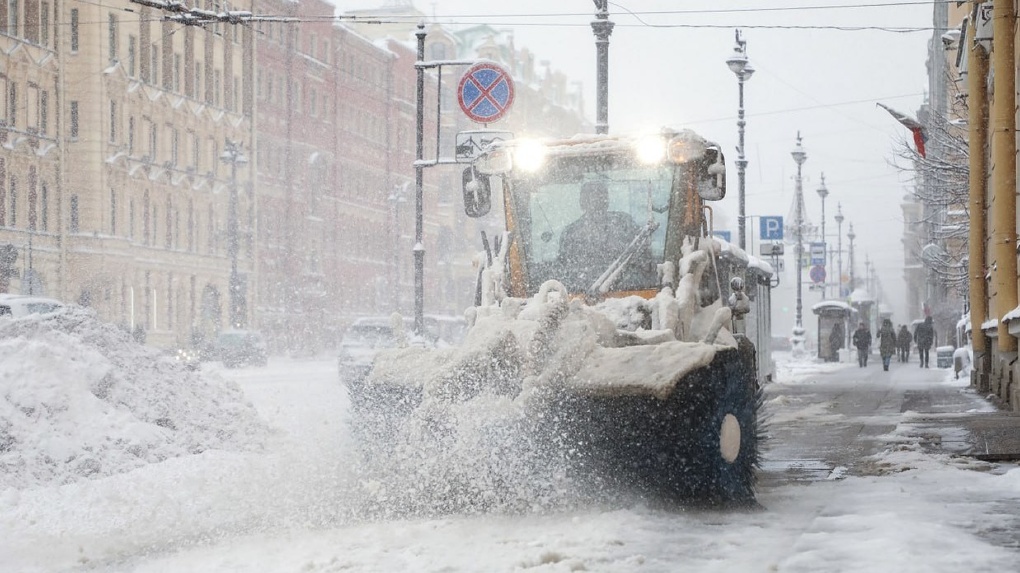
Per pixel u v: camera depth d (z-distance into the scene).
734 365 9.50
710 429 9.20
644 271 11.61
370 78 94.19
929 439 14.18
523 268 12.05
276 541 8.59
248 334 56.25
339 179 88.25
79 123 60.59
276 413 20.69
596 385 9.07
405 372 10.17
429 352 10.30
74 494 10.91
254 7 76.50
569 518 9.08
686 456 9.14
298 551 8.05
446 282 105.94
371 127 94.38
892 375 41.53
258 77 77.81
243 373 46.69
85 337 14.60
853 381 36.06
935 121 36.94
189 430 13.98
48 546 8.80
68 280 59.97
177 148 68.56
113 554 8.48
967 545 7.60
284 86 80.69
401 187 99.00
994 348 25.33
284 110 80.56
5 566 8.16
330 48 87.31
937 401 24.19
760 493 10.50
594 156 11.91
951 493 10.05
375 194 94.62
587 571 7.12
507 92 25.70
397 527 8.91
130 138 63.97
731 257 20.27
